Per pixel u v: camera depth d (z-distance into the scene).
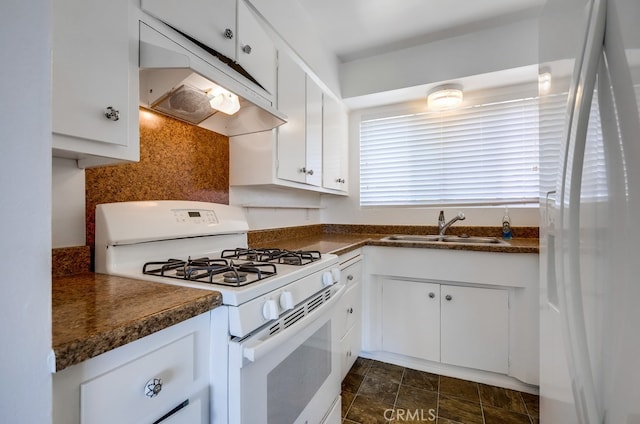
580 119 0.60
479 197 2.23
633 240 0.45
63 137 0.65
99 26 0.72
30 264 0.40
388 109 2.50
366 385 1.70
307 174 1.79
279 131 1.51
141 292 0.69
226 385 0.68
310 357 1.01
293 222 2.26
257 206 1.79
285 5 1.57
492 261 1.65
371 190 2.57
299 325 0.86
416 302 1.85
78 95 0.67
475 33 1.94
